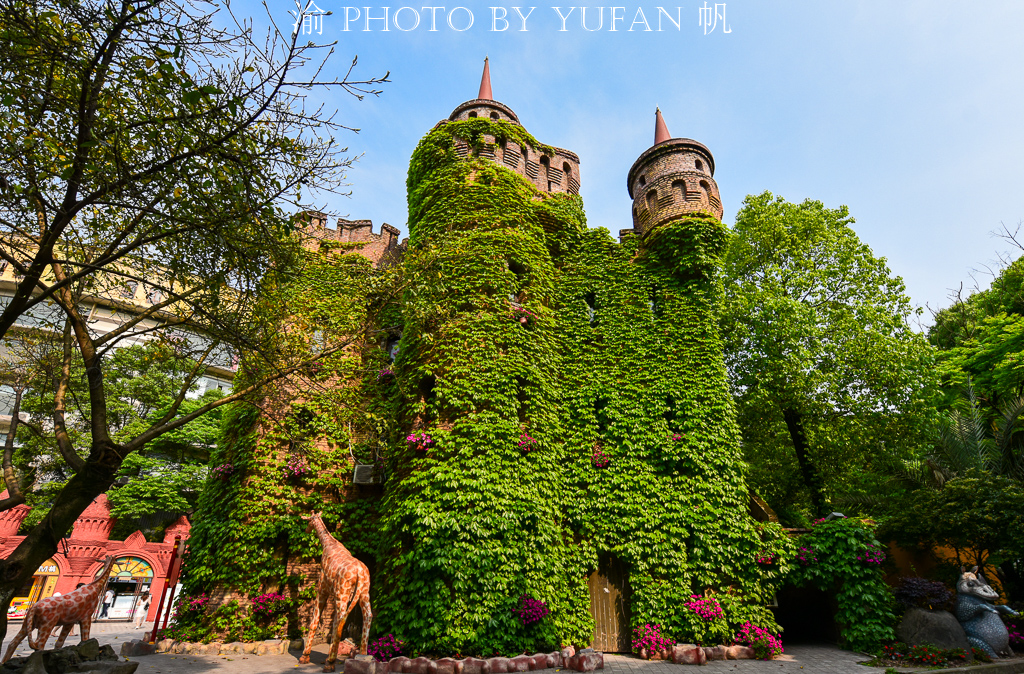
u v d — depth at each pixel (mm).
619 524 13906
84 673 7715
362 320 12023
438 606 11391
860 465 21312
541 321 15977
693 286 17297
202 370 10453
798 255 21969
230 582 13977
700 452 14766
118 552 23641
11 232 6914
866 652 12648
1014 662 11180
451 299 15070
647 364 16094
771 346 20000
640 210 21094
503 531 12414
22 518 23203
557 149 21328
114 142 6438
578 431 15250
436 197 17375
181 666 11188
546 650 11719
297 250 8812
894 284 21547
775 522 14391
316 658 12234
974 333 26719
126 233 7297
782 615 16000
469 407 13773
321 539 12359
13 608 21578
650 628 12812
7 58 5887
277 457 15266
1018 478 15727
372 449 16234
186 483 27234
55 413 8078
